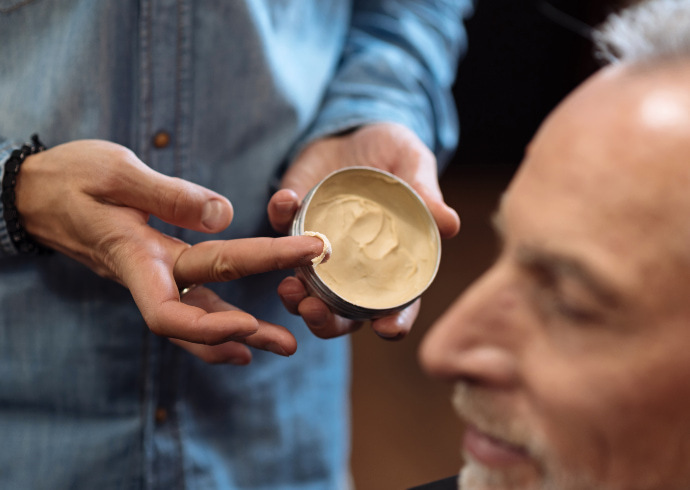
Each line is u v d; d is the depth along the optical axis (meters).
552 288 0.36
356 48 0.68
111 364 0.58
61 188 0.50
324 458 0.69
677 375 0.34
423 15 0.71
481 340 0.38
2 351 0.57
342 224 0.52
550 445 0.37
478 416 0.39
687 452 0.35
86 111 0.55
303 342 0.66
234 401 0.63
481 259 1.65
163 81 0.56
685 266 0.33
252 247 0.46
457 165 2.26
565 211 0.35
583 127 0.35
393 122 0.60
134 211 0.50
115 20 0.54
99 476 0.59
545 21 2.07
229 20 0.56
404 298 0.50
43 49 0.54
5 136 0.55
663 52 0.36
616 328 0.35
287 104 0.58
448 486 0.54
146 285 0.47
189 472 0.62
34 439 0.58
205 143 0.58
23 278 0.56
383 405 1.24
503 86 2.18
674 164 0.33
